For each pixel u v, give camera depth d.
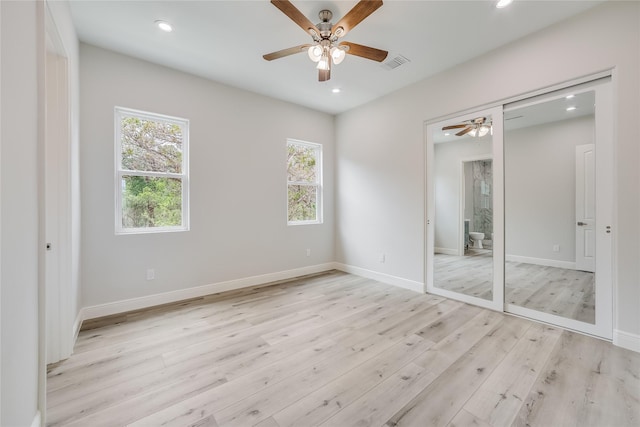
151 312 2.85
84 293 2.65
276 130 4.07
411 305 3.07
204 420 1.41
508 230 2.89
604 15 2.14
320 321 2.65
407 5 2.15
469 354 2.04
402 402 1.54
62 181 1.99
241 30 2.47
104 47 2.73
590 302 2.50
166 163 3.21
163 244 3.11
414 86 3.54
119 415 1.44
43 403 1.36
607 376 1.74
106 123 2.76
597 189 2.27
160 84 3.08
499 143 2.82
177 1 2.10
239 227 3.72
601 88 2.22
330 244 4.80
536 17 2.30
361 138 4.32
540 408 1.48
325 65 2.28
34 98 1.29
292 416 1.43
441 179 3.44
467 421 1.39
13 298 1.07
